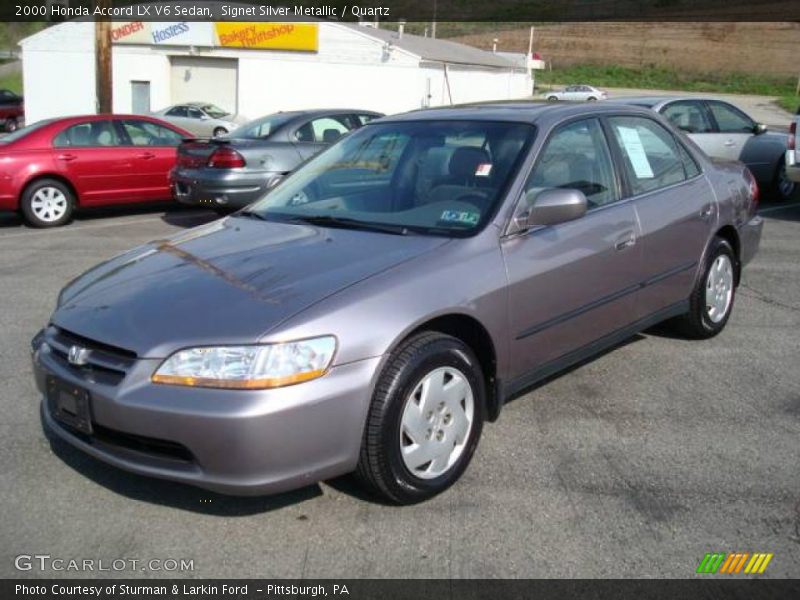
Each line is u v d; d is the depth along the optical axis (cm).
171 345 307
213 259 370
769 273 764
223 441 297
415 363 329
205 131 2559
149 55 3200
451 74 3192
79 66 3291
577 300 415
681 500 349
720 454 391
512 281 373
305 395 302
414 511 341
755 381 487
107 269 392
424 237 377
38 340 368
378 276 337
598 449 397
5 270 788
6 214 1204
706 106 1159
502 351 374
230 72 3141
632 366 510
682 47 8169
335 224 406
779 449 396
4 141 1059
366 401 317
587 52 8225
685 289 516
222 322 311
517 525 330
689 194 509
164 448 312
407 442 334
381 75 2972
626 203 457
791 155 1080
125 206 1264
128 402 305
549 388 474
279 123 1030
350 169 455
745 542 318
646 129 503
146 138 1144
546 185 410
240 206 984
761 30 8431
